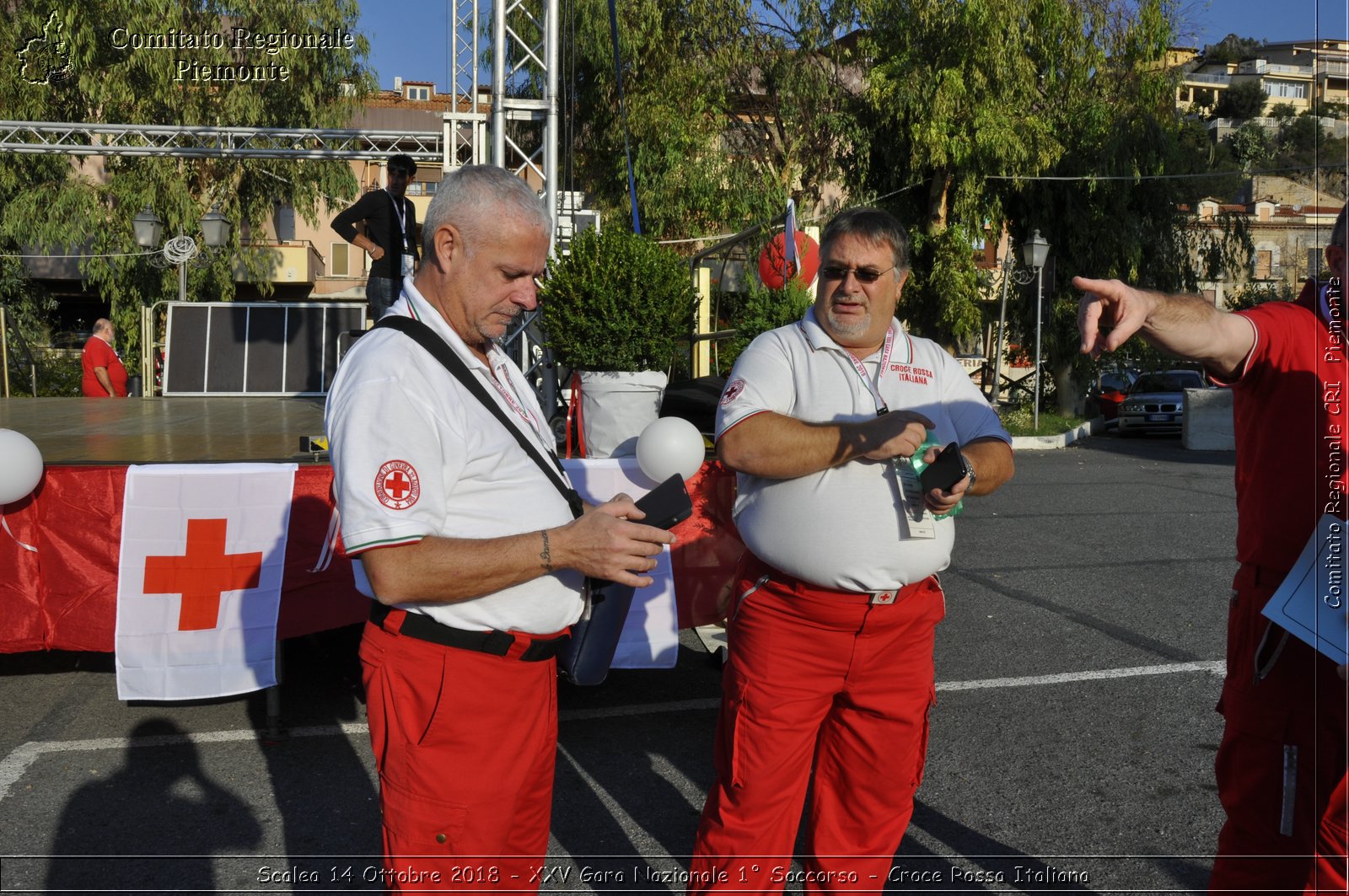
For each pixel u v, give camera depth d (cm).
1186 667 509
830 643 239
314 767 393
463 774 194
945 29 1767
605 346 513
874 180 2022
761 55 1961
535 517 200
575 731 433
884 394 250
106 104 1944
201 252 2142
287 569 419
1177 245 1903
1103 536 861
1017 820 347
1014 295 2006
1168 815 350
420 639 192
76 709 451
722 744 250
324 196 2312
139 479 405
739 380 248
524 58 827
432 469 185
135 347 2139
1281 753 203
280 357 1245
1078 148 1839
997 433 258
